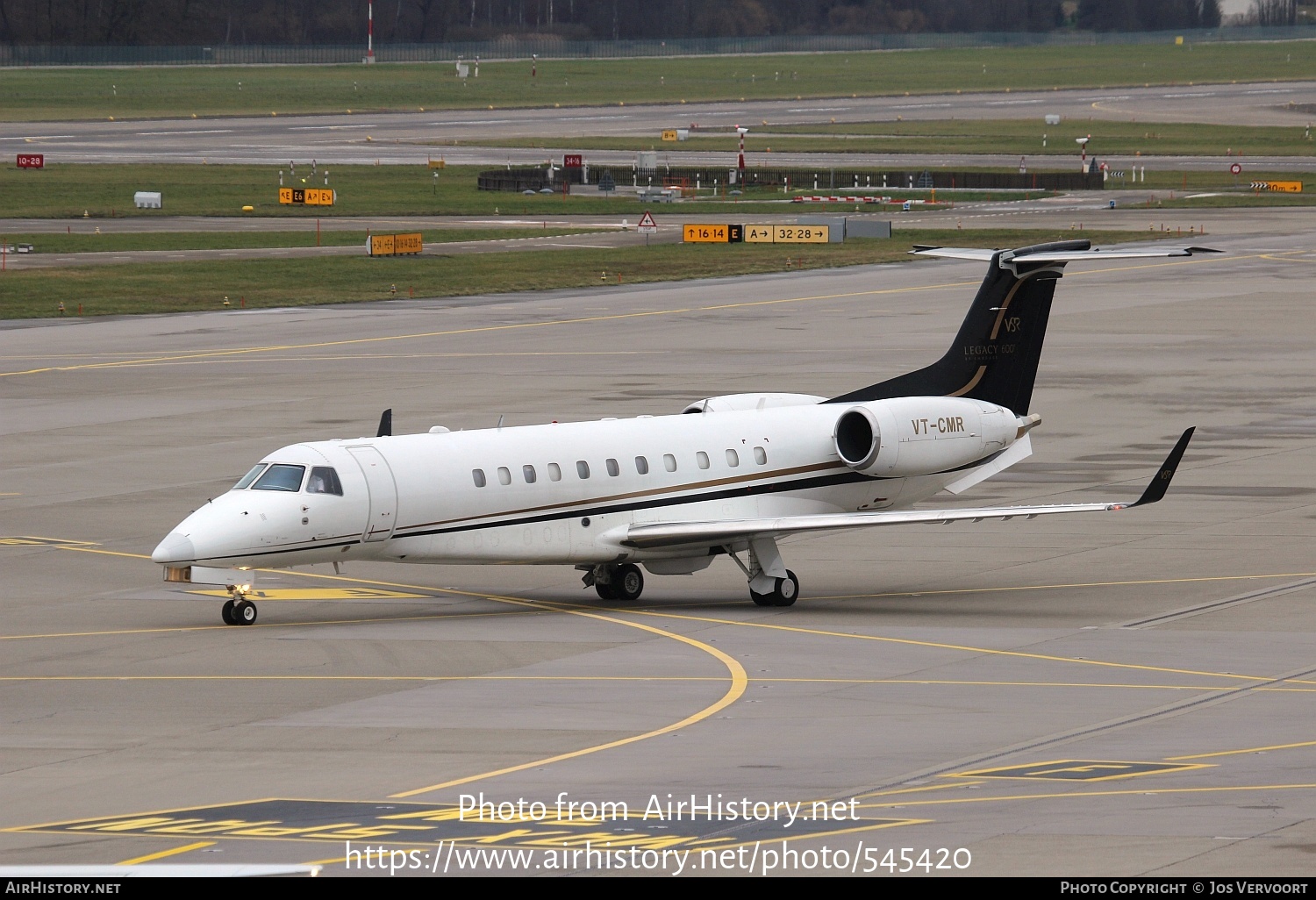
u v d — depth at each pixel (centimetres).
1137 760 7956
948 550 14712
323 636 11350
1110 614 11962
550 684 9838
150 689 9819
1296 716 8925
